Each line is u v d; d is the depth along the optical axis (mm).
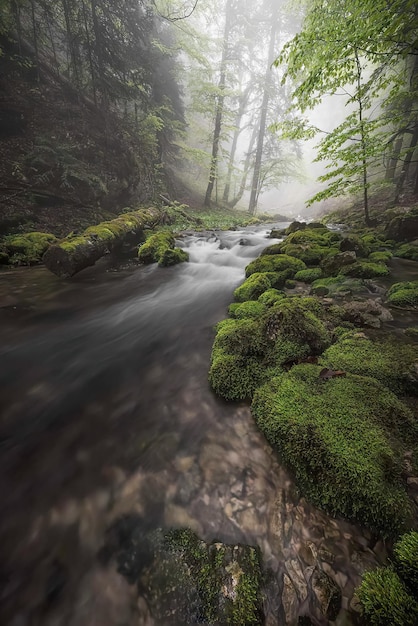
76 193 10305
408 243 7395
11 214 8469
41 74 12031
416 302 4180
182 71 18891
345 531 1616
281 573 1483
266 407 2346
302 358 2898
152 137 14719
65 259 6504
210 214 18484
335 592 1363
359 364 2713
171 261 7723
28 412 2734
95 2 10938
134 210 12445
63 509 1883
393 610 1217
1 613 1435
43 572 1581
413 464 1791
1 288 5820
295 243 7875
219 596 1397
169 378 3150
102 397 2916
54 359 3611
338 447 1842
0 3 10031
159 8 15688
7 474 2109
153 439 2371
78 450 2303
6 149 9445
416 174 11766
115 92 12531
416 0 3643
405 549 1400
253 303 4426
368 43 4734
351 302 4168
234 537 1669
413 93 6820
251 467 2064
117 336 4199
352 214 14258
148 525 1772
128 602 1451
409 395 2438
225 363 2963
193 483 1989
